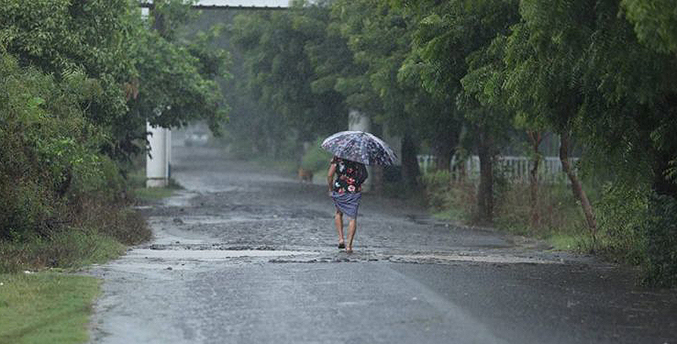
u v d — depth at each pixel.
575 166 41.44
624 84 28.61
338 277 32.56
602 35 27.81
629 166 35.44
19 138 39.25
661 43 24.12
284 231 61.78
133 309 27.20
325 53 105.19
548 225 63.56
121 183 83.19
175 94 82.50
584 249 48.75
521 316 25.66
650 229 33.03
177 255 43.28
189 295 29.44
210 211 80.75
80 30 52.34
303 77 114.38
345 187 45.38
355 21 77.81
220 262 38.56
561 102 34.84
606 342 22.86
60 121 43.31
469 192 77.19
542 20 27.95
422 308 26.47
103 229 51.53
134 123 75.75
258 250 47.22
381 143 45.47
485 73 36.12
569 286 32.25
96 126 52.72
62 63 49.69
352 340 22.70
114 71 55.19
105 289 30.67
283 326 24.48
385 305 26.98
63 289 30.12
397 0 39.31
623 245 43.66
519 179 72.31
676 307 28.25
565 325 24.67
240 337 23.41
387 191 112.88
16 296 28.67
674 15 23.58
